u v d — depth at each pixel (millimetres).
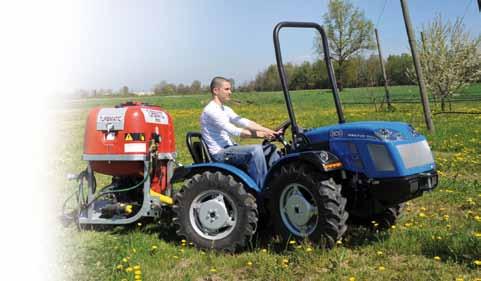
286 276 4297
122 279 4379
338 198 4652
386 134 4633
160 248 5246
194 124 24219
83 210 6168
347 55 74438
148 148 5832
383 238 5090
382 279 4148
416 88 60625
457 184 7496
